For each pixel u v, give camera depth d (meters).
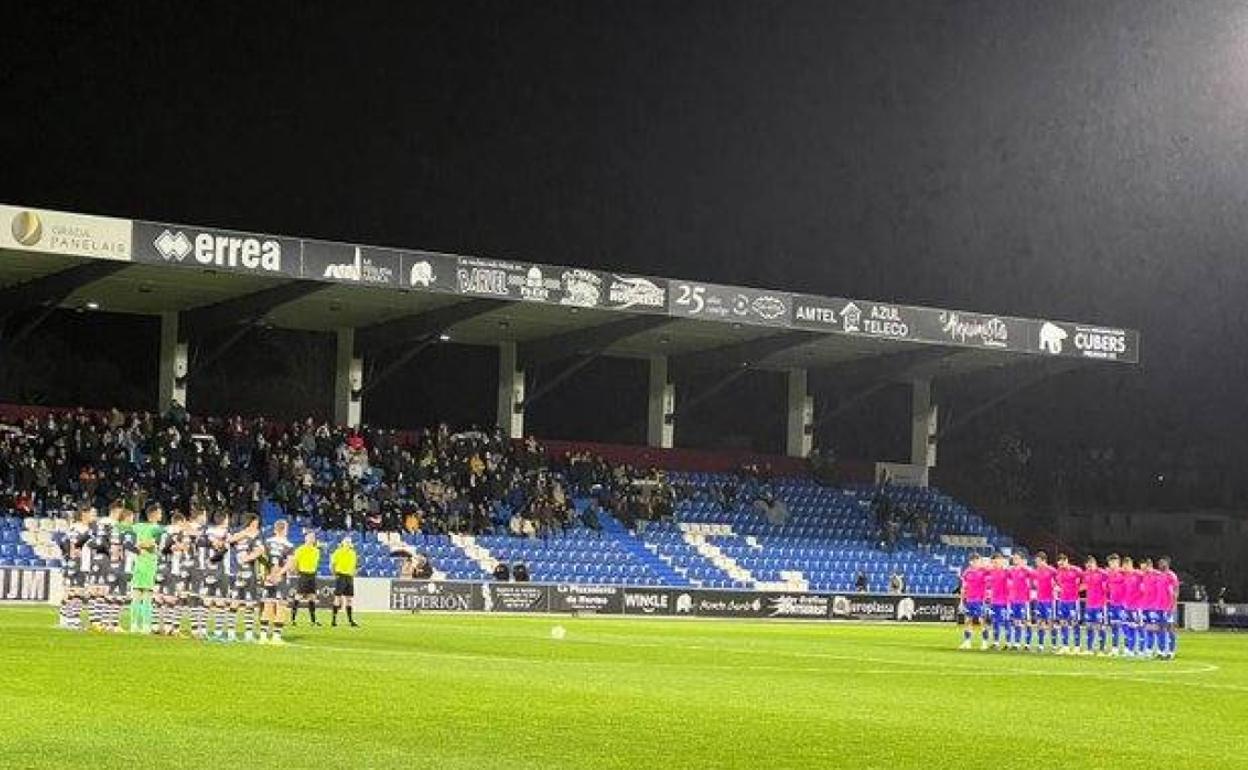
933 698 22.52
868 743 16.56
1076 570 38.53
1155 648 37.66
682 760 14.81
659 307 56.03
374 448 60.47
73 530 32.75
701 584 61.25
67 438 53.78
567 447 66.06
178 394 57.53
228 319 55.47
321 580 50.41
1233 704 23.30
